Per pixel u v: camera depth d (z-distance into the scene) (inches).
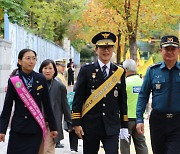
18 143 250.2
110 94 257.4
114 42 261.4
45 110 261.9
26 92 252.2
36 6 1205.1
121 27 957.2
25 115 251.0
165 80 253.9
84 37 1401.3
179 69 254.1
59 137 327.6
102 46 257.1
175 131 252.8
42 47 887.7
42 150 257.4
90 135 257.8
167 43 251.0
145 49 1996.8
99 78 258.2
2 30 652.7
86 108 258.8
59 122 330.0
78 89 260.4
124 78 263.0
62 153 405.7
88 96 259.6
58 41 1804.9
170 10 894.4
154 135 258.8
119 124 259.9
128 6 885.2
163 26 983.6
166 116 253.1
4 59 497.0
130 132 324.2
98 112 257.0
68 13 1610.5
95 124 256.7
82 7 1609.3
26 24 812.6
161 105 253.6
